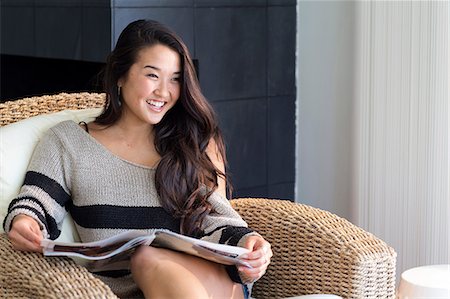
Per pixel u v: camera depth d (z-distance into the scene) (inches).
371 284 95.3
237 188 147.9
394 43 135.4
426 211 133.5
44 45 146.9
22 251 91.4
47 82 154.0
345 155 146.9
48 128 105.0
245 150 148.2
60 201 99.6
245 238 96.4
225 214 101.7
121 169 101.3
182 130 103.1
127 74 100.1
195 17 139.7
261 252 93.5
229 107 145.2
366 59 139.6
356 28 142.9
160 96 99.4
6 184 100.3
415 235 135.2
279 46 150.5
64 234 101.2
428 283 103.9
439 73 130.3
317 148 151.9
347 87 145.5
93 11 136.0
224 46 143.4
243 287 98.0
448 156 130.4
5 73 161.5
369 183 141.4
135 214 100.3
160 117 100.5
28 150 102.6
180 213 100.5
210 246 89.7
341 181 148.2
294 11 151.9
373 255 95.0
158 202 101.1
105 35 134.3
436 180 132.0
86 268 96.4
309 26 150.7
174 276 90.2
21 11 150.9
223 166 106.2
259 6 147.0
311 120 152.4
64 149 100.7
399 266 137.7
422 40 131.8
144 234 90.0
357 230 99.3
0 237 95.5
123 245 89.8
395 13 134.7
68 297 81.7
